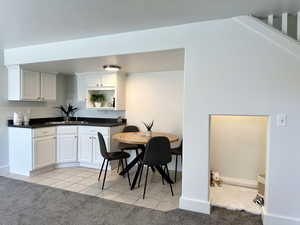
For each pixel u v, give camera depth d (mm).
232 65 2213
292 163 2051
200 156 2365
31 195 2785
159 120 4145
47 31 2619
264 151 3033
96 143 3965
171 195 2846
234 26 2193
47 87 4148
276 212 2113
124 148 3658
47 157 3764
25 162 3559
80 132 4086
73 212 2361
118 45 2697
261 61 2111
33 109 4133
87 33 2682
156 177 3566
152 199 2719
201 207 2375
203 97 2332
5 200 2633
